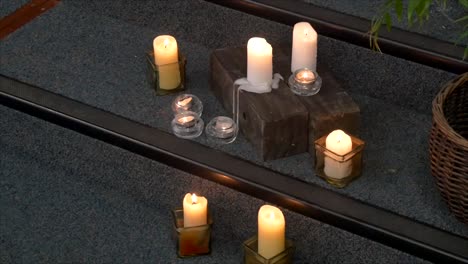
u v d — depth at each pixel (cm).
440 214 245
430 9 284
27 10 326
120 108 280
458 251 234
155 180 274
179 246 257
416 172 258
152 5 308
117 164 278
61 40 309
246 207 261
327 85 267
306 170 258
